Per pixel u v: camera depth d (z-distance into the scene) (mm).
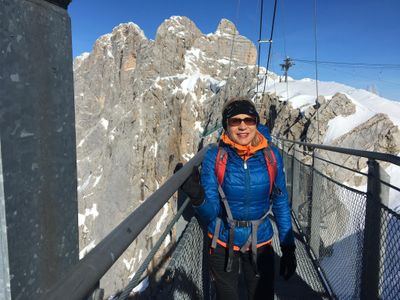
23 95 604
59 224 724
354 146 18109
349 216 3779
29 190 623
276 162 2562
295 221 6941
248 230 2576
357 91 31000
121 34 111438
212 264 2695
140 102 55719
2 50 552
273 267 2762
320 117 21344
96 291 864
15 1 576
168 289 1646
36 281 647
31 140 627
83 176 77875
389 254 2588
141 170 51125
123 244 963
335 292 4031
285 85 40375
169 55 78812
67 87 752
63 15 732
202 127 52031
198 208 2295
